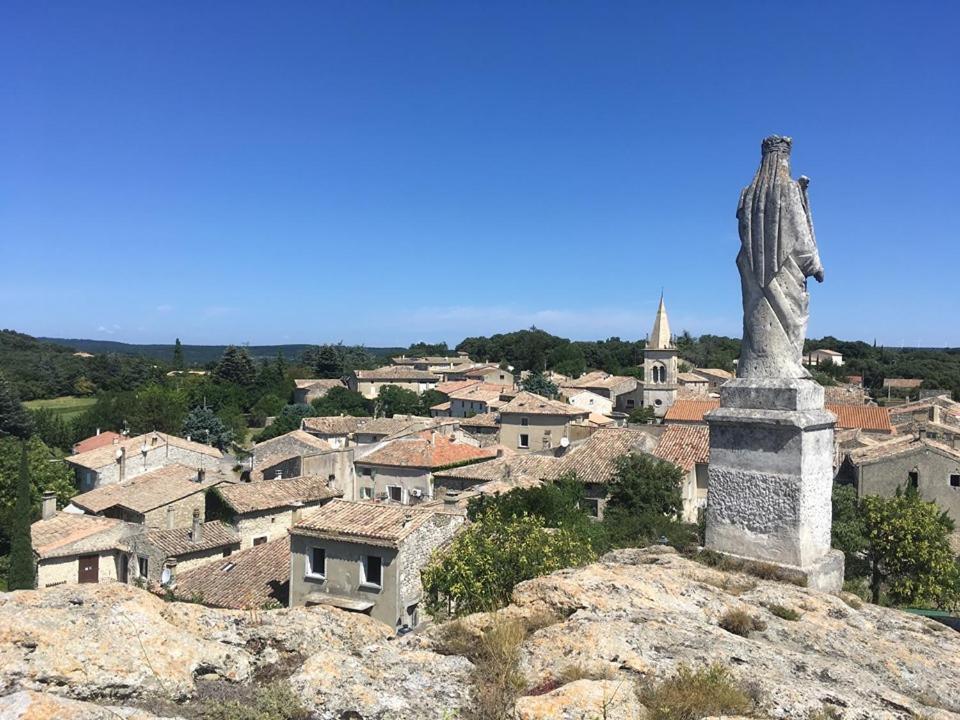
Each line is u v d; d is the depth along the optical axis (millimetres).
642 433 43156
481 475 42094
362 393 118188
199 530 37844
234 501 41000
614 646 6492
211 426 92688
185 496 43719
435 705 5605
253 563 31922
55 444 84500
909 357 159375
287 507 42625
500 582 16891
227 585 30406
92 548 38688
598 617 7426
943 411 65938
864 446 50594
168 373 140375
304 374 142000
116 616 6012
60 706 4555
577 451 40969
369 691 5605
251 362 134500
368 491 49469
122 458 58312
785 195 9906
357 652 6539
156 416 90250
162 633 6000
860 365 149875
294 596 28781
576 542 18594
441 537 28578
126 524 40375
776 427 9578
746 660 6492
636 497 33250
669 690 5621
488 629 7352
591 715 5086
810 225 10062
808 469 9594
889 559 29844
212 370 140125
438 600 18891
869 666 7164
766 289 10008
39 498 50531
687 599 8461
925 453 42125
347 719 5336
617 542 27578
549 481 34781
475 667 6281
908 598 29312
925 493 41938
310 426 75750
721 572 9523
